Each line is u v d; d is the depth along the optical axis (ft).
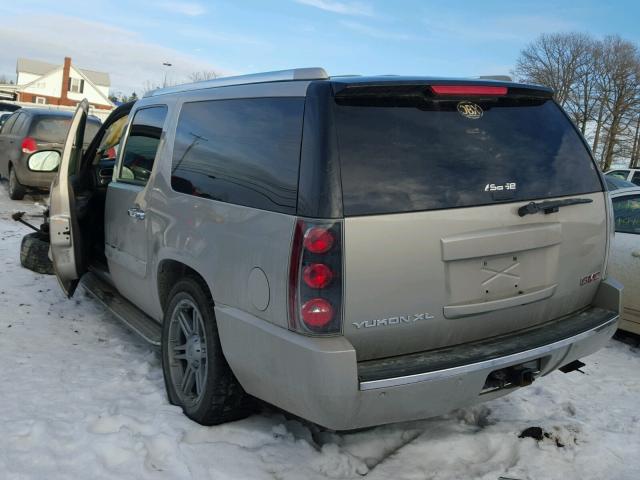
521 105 11.03
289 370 9.03
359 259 8.79
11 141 38.96
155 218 12.94
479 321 9.89
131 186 14.60
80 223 17.19
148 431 11.01
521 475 10.44
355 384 8.63
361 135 9.20
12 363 13.92
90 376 13.52
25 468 9.77
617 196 18.83
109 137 18.65
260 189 9.84
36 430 10.72
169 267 12.86
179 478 9.76
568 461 10.94
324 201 8.75
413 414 9.26
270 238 9.34
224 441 10.87
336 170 8.88
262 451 10.67
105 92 247.91
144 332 13.94
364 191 8.95
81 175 18.13
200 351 11.54
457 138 9.93
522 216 10.16
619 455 11.22
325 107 9.18
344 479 10.16
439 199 9.40
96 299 17.42
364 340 9.02
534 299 10.40
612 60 173.78
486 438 11.55
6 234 28.37
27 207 36.86
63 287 16.56
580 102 178.81
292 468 10.29
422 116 9.80
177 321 12.34
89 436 10.67
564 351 10.48
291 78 10.16
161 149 13.28
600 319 11.27
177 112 13.15
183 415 11.71
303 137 9.29
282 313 9.11
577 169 11.27
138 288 14.52
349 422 8.94
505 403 13.20
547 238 10.43
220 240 10.49
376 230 8.89
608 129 176.76
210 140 11.60
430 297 9.33
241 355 10.00
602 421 12.64
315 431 11.60
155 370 14.10
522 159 10.46
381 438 11.54
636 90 171.73
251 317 9.77
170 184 12.51
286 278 8.97
